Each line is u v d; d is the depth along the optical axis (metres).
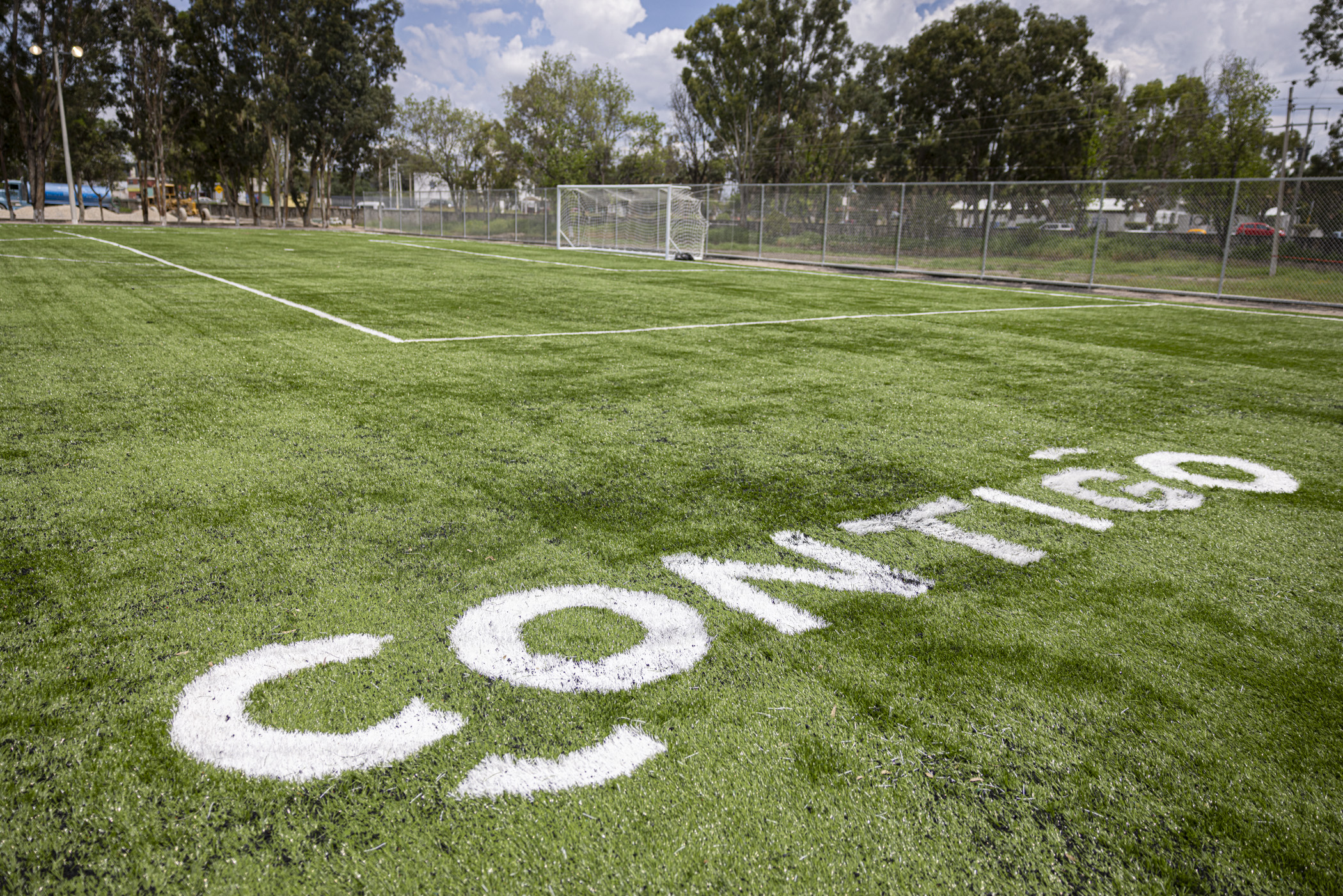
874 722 1.65
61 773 1.45
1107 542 2.75
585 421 4.21
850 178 51.19
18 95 37.91
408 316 8.39
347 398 4.61
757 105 48.47
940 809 1.40
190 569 2.30
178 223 44.91
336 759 1.50
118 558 2.37
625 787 1.44
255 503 2.85
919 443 4.00
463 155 62.28
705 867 1.26
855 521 2.87
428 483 3.12
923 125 50.47
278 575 2.28
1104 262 15.84
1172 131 36.62
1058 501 3.18
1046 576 2.44
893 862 1.28
